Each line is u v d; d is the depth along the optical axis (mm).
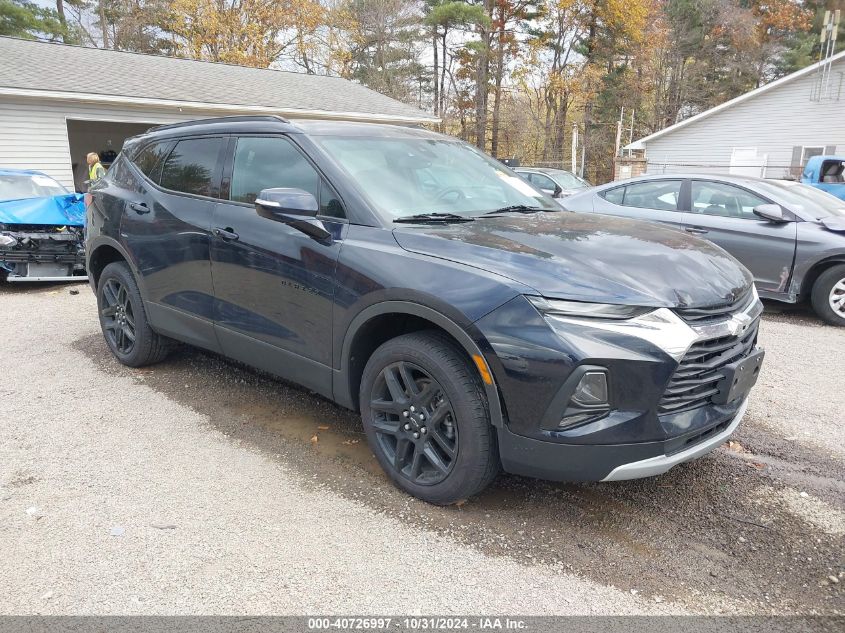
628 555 2631
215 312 3877
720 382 2727
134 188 4543
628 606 2326
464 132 39719
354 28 39062
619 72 38188
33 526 2768
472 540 2713
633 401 2461
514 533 2770
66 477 3201
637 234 3172
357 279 2984
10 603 2297
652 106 42438
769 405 4359
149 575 2459
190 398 4277
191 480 3186
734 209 7152
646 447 2502
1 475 3215
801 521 2910
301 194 3064
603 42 37750
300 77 22562
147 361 4781
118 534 2715
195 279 3967
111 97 14406
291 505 2963
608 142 38562
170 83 17000
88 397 4289
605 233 3131
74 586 2391
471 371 2701
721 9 40781
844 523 2898
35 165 13766
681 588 2432
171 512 2891
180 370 4836
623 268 2668
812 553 2666
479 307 2576
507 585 2430
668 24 40312
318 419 3955
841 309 6582
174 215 4082
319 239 3193
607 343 2426
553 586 2430
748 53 41469
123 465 3334
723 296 2715
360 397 3152
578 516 2914
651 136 27094
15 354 5266
